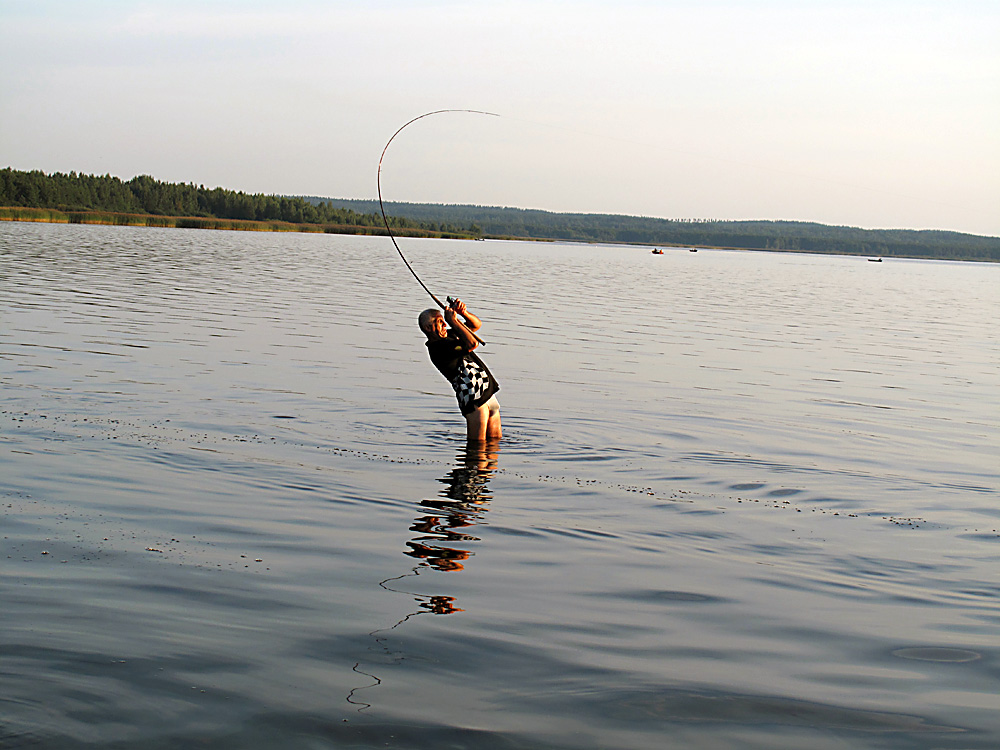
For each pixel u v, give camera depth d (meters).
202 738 3.15
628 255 108.06
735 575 5.09
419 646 3.97
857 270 89.81
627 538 5.71
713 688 3.69
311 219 158.25
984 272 102.38
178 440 7.76
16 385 9.81
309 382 11.11
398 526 5.78
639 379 12.77
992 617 4.57
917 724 3.44
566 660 3.90
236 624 4.14
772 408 10.90
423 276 37.59
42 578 4.57
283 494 6.36
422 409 9.79
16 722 3.17
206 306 20.36
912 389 13.08
